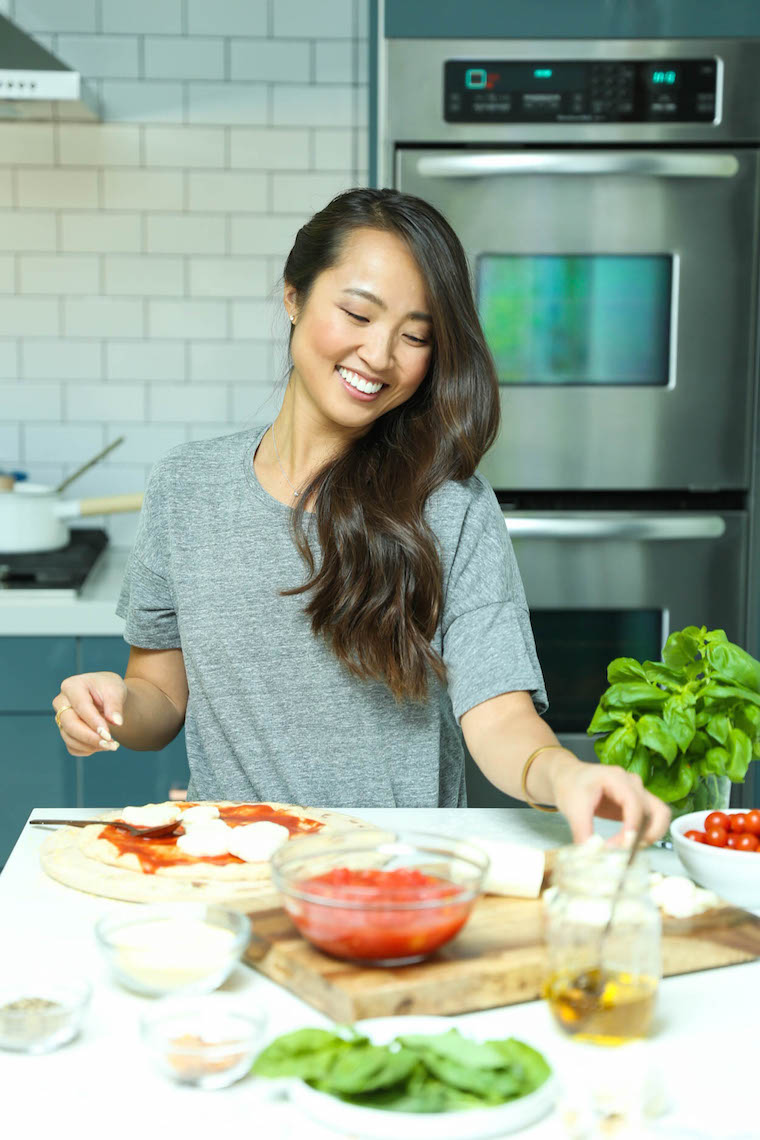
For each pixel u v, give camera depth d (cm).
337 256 147
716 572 268
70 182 316
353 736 162
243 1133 76
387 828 140
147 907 100
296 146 319
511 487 265
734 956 103
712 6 254
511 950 99
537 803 125
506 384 262
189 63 314
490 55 254
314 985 94
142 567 169
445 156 255
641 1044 85
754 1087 83
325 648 160
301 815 134
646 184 257
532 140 256
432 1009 92
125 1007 94
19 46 271
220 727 167
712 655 131
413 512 154
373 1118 75
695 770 131
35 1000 89
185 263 321
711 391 264
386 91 255
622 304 261
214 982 94
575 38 254
